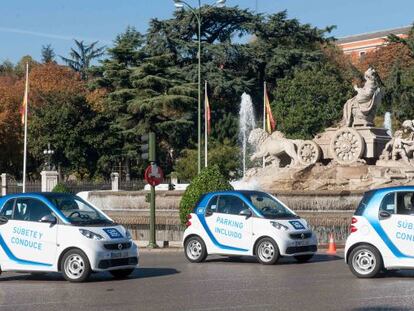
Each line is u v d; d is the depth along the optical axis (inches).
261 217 744.3
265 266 726.5
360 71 3351.4
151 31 2812.5
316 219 993.5
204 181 1005.8
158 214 1128.8
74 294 534.3
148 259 829.2
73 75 3858.3
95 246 597.0
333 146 1217.4
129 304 479.8
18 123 2896.2
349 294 510.0
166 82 2652.6
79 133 2723.9
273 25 2925.7
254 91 2906.0
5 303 495.5
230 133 2785.4
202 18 2824.8
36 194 629.0
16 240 617.9
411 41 3078.2
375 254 600.1
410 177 1153.4
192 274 660.7
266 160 1341.0
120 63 2736.2
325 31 3026.6
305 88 2694.4
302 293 518.0
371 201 607.5
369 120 1229.1
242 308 454.0
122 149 2743.6
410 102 2714.1
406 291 521.7
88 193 1386.6
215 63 2802.7
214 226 767.7
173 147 2822.3
